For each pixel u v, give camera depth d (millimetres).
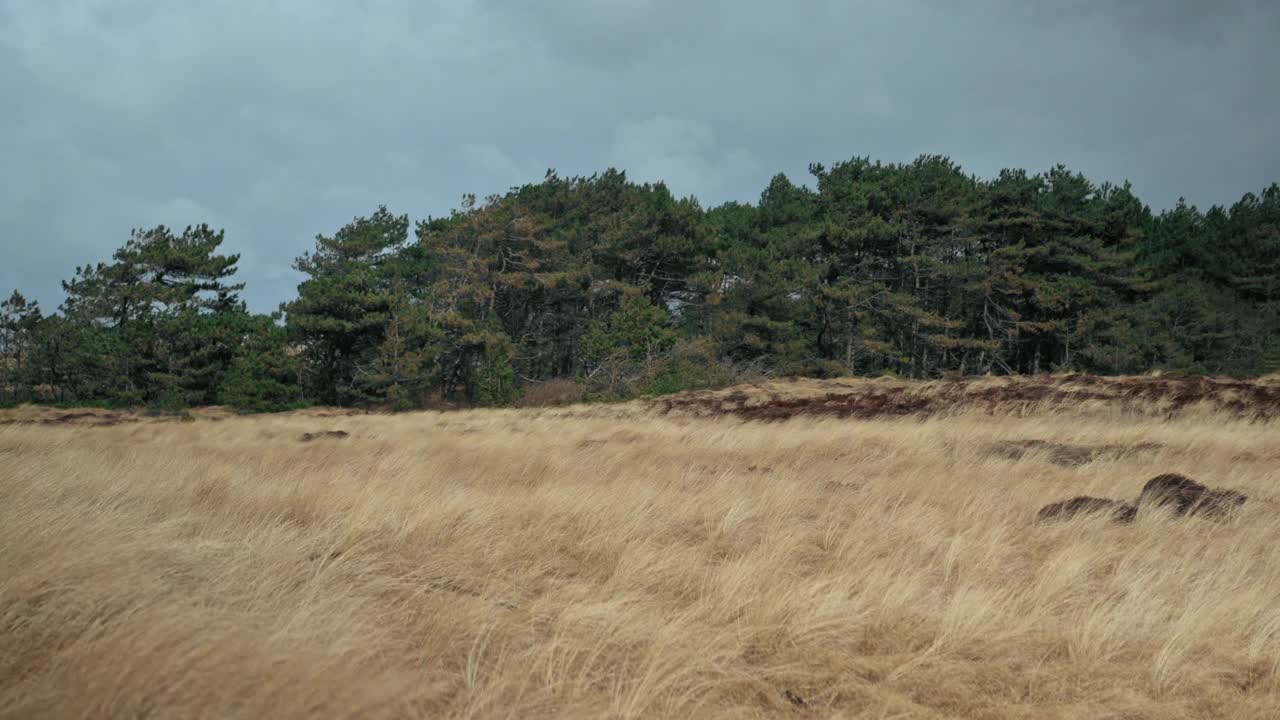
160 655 3037
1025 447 12242
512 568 5348
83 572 4109
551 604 4473
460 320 47750
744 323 50531
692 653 3803
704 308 56375
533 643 4008
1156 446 12109
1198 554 5949
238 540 5492
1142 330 50312
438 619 4184
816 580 5020
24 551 4426
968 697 3604
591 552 5719
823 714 3426
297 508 6867
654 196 60344
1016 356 58219
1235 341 51875
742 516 6773
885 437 13562
